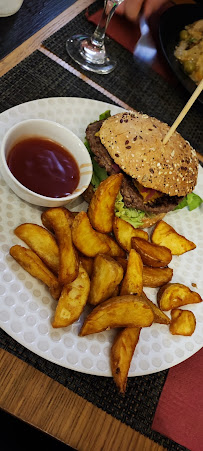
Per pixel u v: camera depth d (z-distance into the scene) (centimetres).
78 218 37
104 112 49
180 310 41
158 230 45
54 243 37
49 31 55
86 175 41
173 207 44
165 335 40
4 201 40
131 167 41
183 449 36
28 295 36
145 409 36
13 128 39
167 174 42
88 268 39
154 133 43
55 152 42
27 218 40
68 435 32
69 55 55
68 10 59
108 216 40
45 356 33
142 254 41
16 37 52
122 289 38
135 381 37
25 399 32
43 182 40
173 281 45
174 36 65
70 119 48
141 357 38
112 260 37
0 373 32
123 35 62
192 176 45
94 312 34
